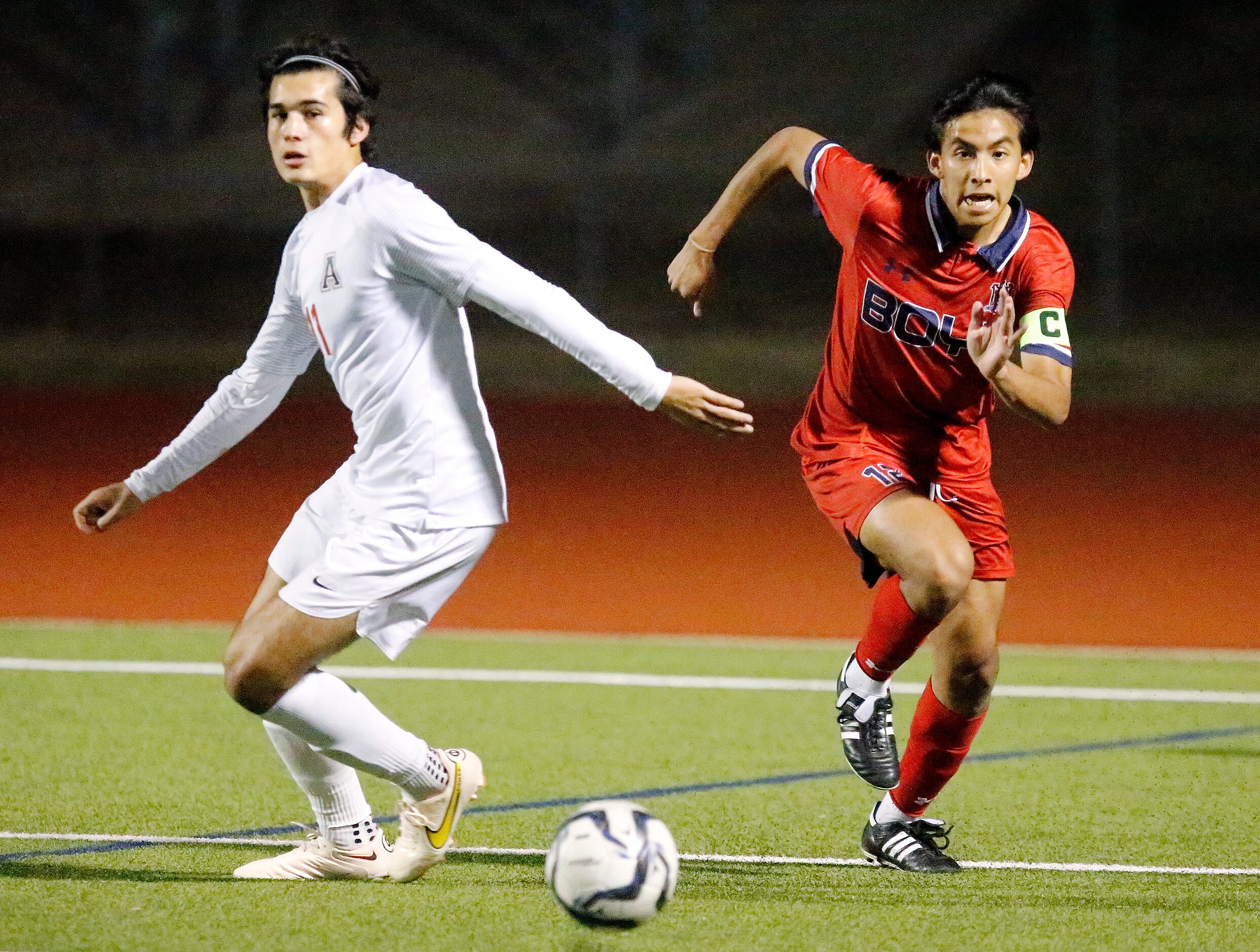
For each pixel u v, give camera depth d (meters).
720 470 53.03
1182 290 79.88
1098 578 36.44
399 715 23.86
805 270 84.31
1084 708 24.58
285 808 18.44
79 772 20.08
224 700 24.44
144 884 15.14
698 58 103.62
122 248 87.19
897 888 15.48
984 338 14.11
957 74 97.50
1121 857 16.77
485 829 17.83
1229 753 21.78
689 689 25.77
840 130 93.69
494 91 102.88
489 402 68.94
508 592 34.81
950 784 20.03
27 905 14.35
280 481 50.22
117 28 108.31
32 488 48.53
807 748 22.00
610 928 12.88
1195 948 13.45
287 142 14.02
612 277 83.88
